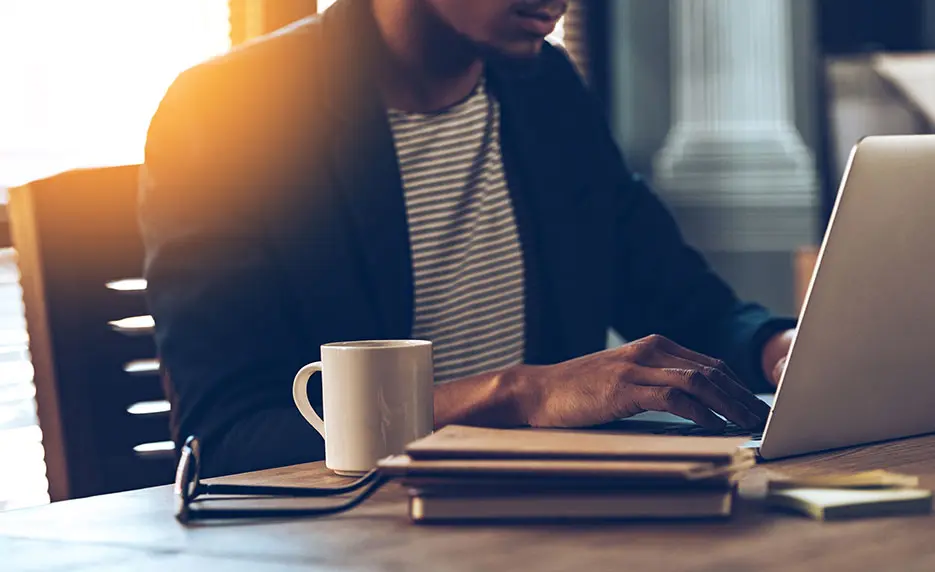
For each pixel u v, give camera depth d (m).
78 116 2.25
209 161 1.33
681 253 1.66
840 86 3.01
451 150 1.51
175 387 1.22
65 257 1.35
